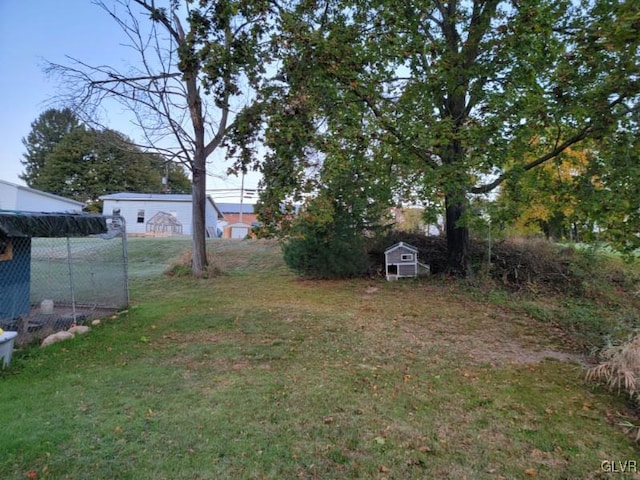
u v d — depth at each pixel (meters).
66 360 4.52
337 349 5.03
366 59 7.25
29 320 6.15
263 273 12.23
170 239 19.08
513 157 7.20
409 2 7.80
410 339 5.53
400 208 12.43
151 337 5.51
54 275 9.06
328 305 7.79
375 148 7.75
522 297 8.40
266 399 3.49
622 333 5.14
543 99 6.35
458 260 10.20
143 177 38.62
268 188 7.21
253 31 7.43
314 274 10.95
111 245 13.42
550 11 7.07
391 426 3.04
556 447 2.77
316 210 7.72
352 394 3.62
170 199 28.42
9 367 4.25
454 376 4.12
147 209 28.38
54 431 2.87
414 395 3.62
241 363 4.47
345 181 9.93
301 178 7.04
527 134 6.67
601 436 2.92
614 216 5.83
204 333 5.73
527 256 10.01
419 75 8.14
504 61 7.59
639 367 3.41
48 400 3.42
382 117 7.28
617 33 4.79
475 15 8.16
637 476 2.46
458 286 9.29
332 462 2.56
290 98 6.60
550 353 4.95
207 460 2.55
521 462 2.59
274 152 7.05
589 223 6.18
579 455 2.67
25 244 6.46
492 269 9.74
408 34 8.02
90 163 37.06
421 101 8.07
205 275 11.23
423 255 11.55
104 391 3.63
